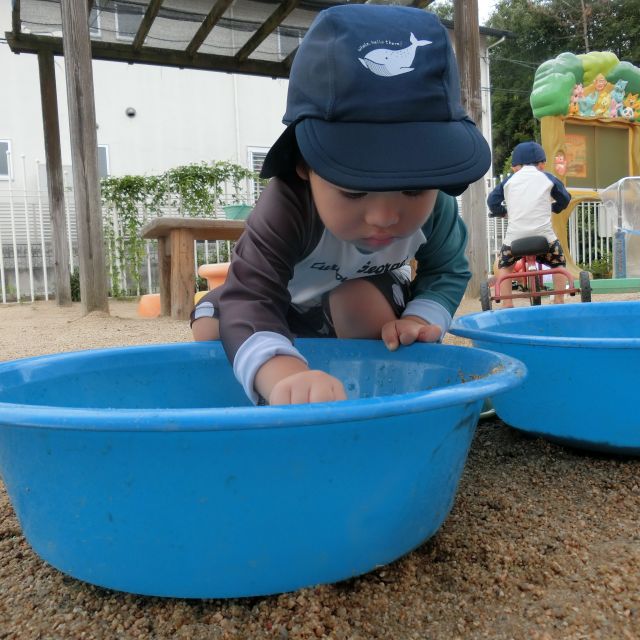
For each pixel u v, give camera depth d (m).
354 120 0.96
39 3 4.98
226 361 1.40
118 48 5.68
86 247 4.41
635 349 1.17
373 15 1.02
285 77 6.27
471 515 1.06
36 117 8.55
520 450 1.40
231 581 0.77
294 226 1.18
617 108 6.27
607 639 0.73
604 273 7.93
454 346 1.18
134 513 0.75
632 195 5.20
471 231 4.70
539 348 1.27
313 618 0.78
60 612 0.83
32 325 4.31
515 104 17.92
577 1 17.48
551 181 4.06
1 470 0.86
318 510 0.76
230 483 0.73
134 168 8.99
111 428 0.64
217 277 4.28
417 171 0.93
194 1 4.98
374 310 1.42
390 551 0.83
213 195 8.06
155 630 0.78
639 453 1.28
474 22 4.05
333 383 0.93
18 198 8.39
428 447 0.81
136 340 3.30
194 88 9.23
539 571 0.87
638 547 0.93
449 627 0.76
